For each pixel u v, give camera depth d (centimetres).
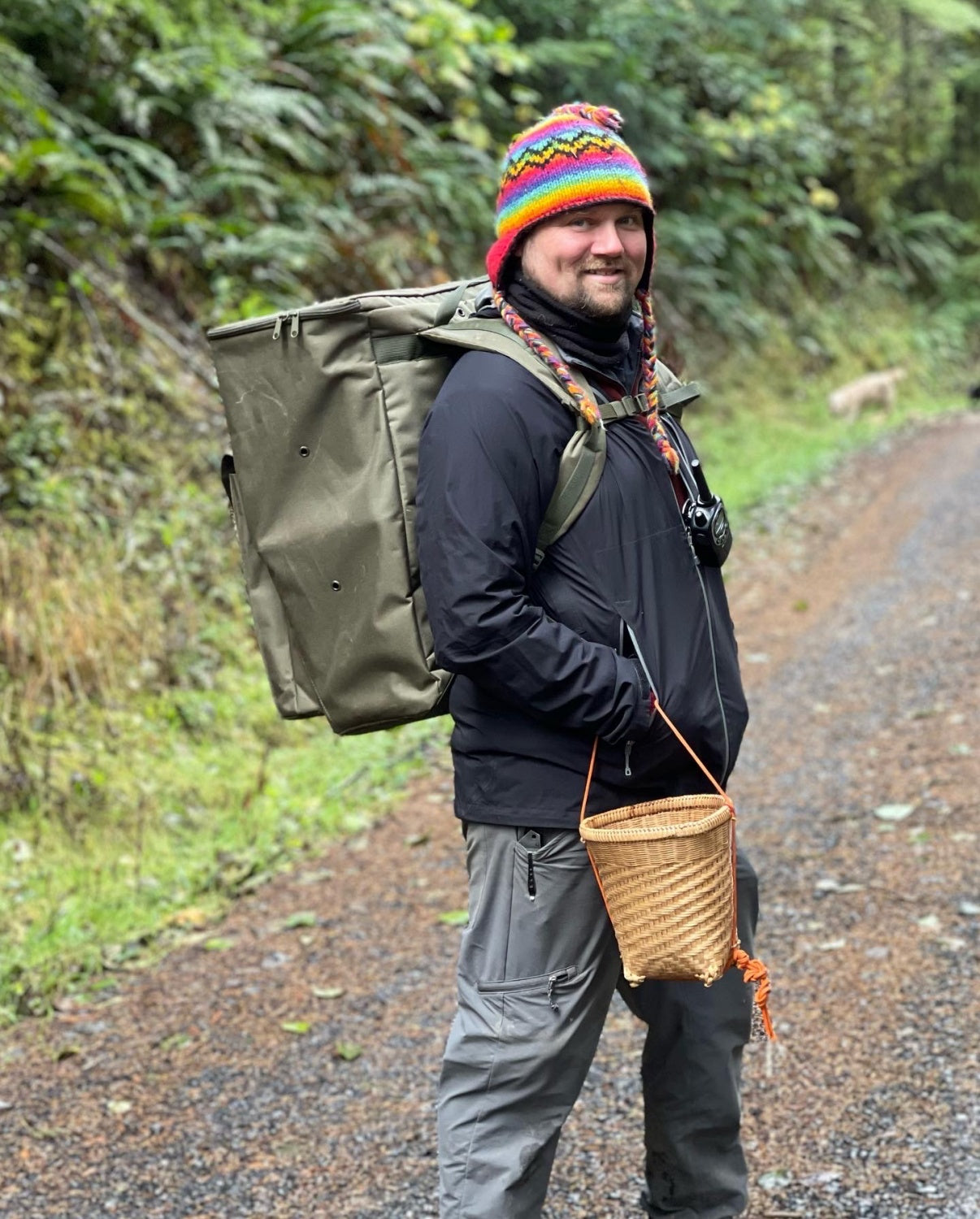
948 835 411
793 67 1888
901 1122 262
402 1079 301
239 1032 329
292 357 194
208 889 420
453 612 175
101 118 820
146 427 681
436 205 1099
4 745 477
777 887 390
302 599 199
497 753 185
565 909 185
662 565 188
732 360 1496
